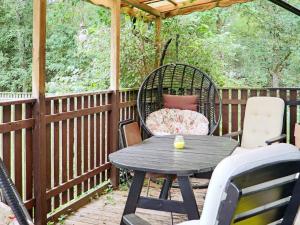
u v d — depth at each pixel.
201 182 4.56
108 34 6.04
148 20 5.68
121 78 5.38
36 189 3.08
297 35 9.77
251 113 4.53
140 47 5.50
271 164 1.28
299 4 9.59
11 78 11.45
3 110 2.73
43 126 3.09
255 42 10.13
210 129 4.99
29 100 2.96
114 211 3.63
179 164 2.36
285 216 1.47
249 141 4.43
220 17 10.48
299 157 1.39
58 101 3.39
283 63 10.05
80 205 3.77
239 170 1.20
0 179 1.42
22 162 2.97
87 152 3.97
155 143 3.16
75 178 3.72
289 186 1.41
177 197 4.03
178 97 5.18
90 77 6.93
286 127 4.61
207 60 6.59
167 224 3.26
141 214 3.50
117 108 4.42
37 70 3.00
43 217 3.16
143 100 5.00
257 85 10.22
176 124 4.95
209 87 5.09
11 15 11.41
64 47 10.87
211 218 1.23
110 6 4.29
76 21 10.70
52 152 3.37
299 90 4.84
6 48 11.56
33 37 3.01
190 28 6.61
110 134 4.42
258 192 1.28
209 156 2.62
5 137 2.78
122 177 4.59
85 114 3.83
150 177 3.04
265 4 9.91
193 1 5.27
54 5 10.86
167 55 6.09
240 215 1.27
